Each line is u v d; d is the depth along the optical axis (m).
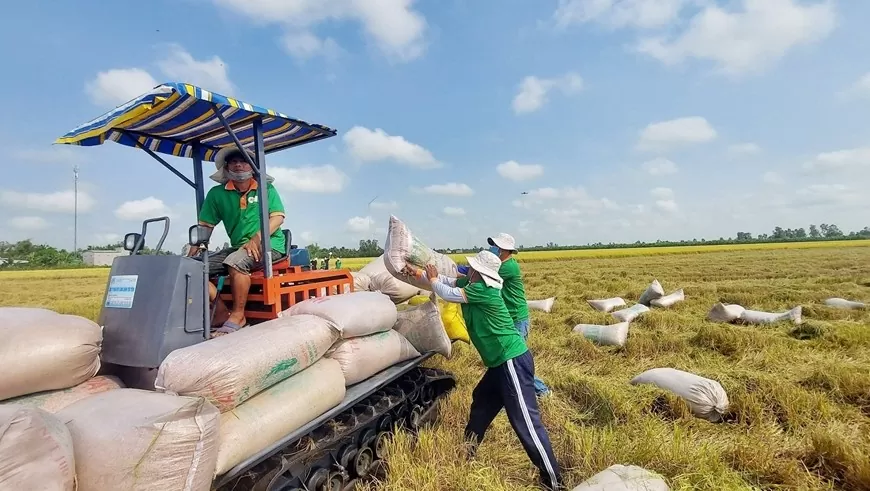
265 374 2.86
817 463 3.80
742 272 23.05
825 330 7.67
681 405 4.79
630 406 4.79
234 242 4.18
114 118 3.40
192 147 4.87
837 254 41.12
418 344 4.83
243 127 4.36
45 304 17.52
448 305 6.35
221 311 3.96
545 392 5.32
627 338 7.92
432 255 4.74
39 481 1.73
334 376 3.42
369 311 3.92
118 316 3.07
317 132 4.53
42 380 2.49
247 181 4.13
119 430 2.04
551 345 7.57
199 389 2.58
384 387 4.33
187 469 2.12
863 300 12.18
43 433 1.79
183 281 3.05
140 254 3.24
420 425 4.68
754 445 3.93
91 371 2.76
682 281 18.58
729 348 7.04
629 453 3.74
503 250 5.34
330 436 3.39
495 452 4.01
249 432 2.64
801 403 4.75
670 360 6.69
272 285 3.83
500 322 3.70
